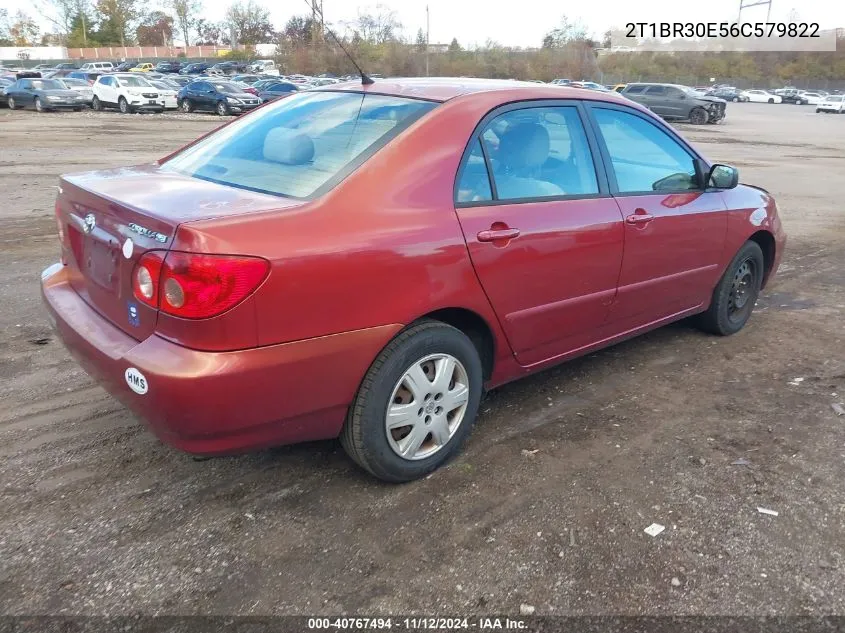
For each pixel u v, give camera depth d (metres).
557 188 3.54
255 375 2.51
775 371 4.46
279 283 2.50
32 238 7.64
